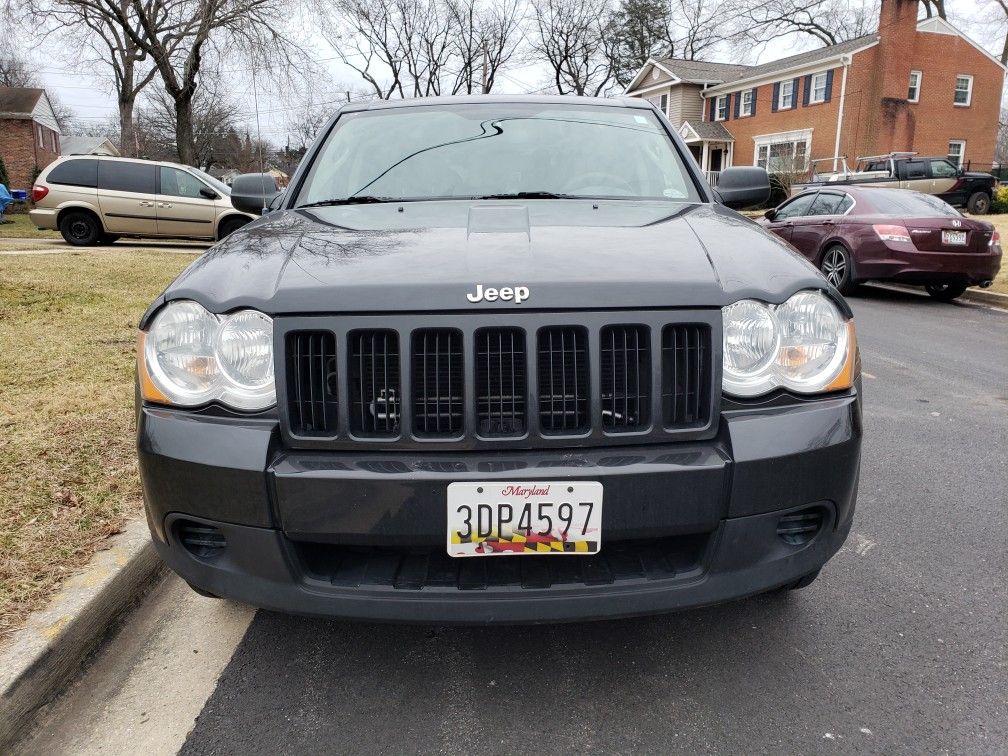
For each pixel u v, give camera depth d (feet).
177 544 6.59
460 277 6.29
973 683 7.18
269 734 6.47
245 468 6.06
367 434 6.18
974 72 104.17
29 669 6.63
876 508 11.23
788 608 8.46
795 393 6.53
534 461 6.05
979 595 8.80
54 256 35.09
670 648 7.70
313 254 7.03
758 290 6.49
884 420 15.66
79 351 17.90
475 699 6.91
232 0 85.51
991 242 30.96
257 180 11.62
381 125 11.21
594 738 6.43
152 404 6.58
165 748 6.32
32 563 8.27
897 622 8.21
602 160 10.47
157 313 6.66
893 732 6.51
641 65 167.53
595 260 6.69
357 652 7.63
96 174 45.75
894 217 31.04
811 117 105.70
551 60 174.29
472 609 6.07
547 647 7.70
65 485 10.32
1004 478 12.46
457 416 6.21
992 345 23.53
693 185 10.31
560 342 6.17
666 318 6.23
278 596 6.23
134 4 83.76
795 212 36.73
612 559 6.39
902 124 100.12
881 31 98.43
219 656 7.56
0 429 12.46
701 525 6.16
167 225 46.42
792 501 6.37
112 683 7.16
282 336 6.17
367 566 6.29
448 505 5.94
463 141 10.71
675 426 6.32
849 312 7.00
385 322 6.10
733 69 134.92
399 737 6.44
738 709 6.79
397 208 9.02
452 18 164.76
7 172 105.19
